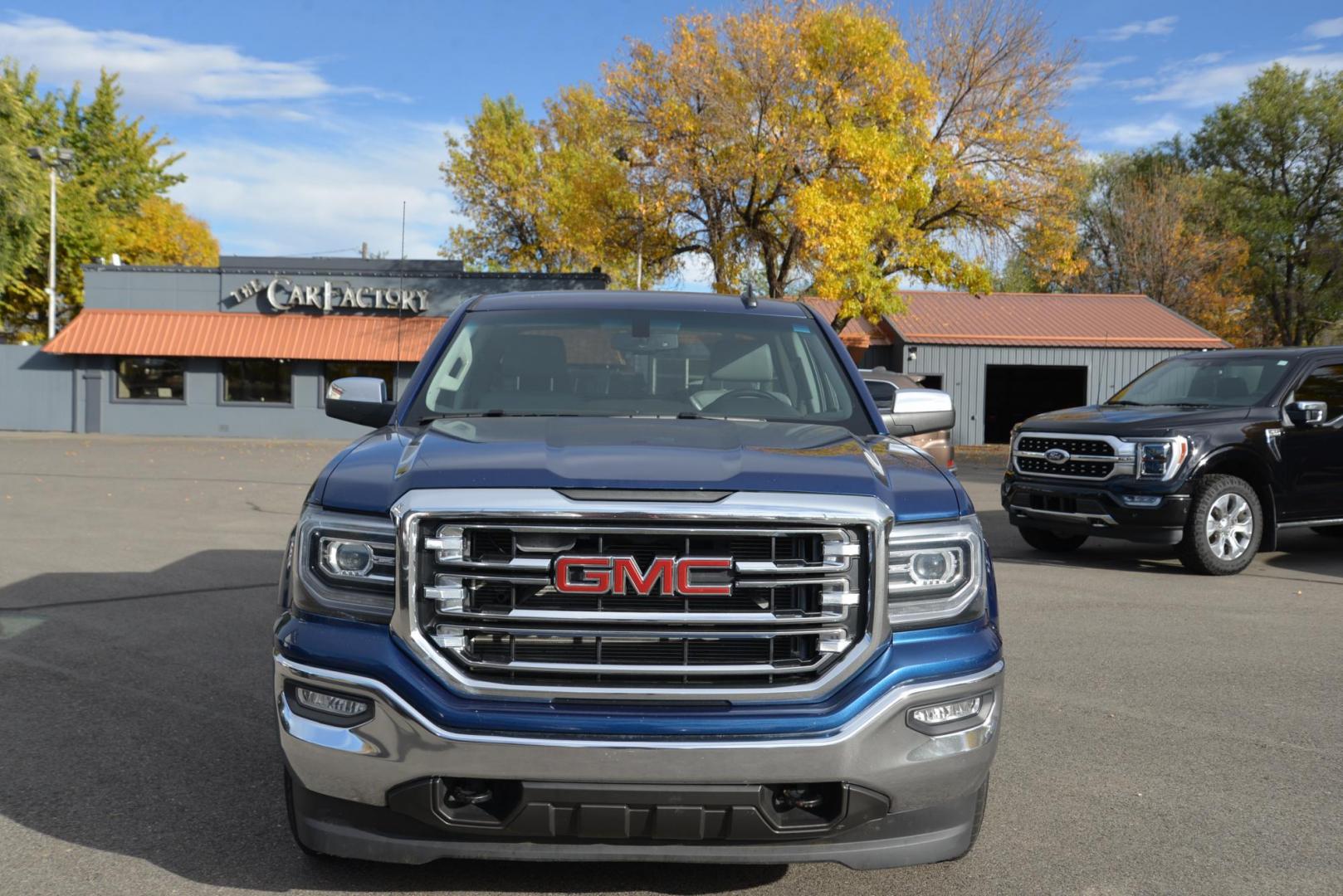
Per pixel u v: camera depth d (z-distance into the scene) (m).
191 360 33.38
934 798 2.80
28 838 3.43
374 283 33.50
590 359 4.09
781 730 2.63
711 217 29.81
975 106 30.77
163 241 52.22
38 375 33.38
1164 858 3.40
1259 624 6.93
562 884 3.14
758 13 28.45
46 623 6.50
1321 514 9.34
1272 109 52.12
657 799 2.61
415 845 2.75
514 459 2.86
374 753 2.68
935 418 4.25
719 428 3.45
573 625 2.66
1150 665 5.86
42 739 4.40
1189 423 8.77
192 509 12.78
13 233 34.72
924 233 31.17
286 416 33.47
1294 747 4.51
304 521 2.93
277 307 33.41
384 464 3.02
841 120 28.23
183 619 6.63
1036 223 31.03
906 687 2.75
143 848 3.36
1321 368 9.48
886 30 28.25
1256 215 51.94
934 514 2.94
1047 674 5.67
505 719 2.62
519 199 52.53
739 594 2.70
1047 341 34.75
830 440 3.33
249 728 4.57
